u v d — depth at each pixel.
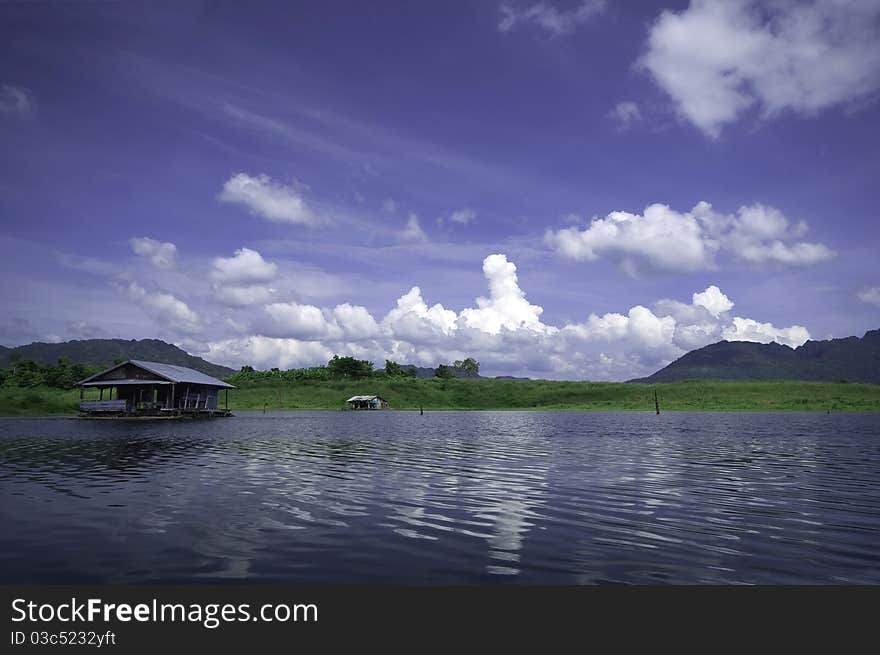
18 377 134.75
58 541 12.52
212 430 53.25
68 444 36.50
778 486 20.42
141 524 14.05
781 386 158.50
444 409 154.12
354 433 50.00
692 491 19.23
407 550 11.95
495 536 13.07
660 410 130.75
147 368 77.69
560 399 169.38
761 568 10.97
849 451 33.62
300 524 14.10
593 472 23.97
